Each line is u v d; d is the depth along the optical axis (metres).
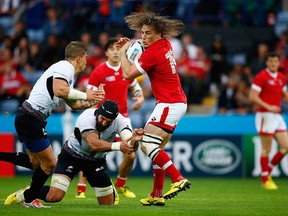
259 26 82.75
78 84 60.19
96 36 79.81
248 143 60.19
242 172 60.16
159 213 29.78
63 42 72.56
